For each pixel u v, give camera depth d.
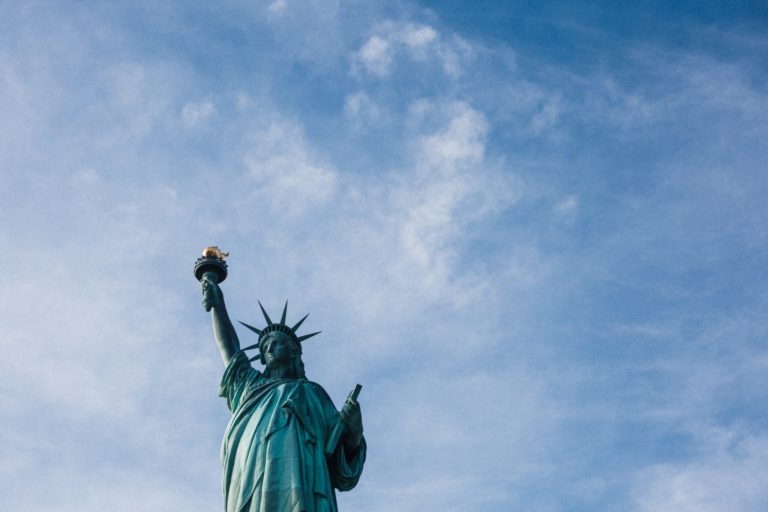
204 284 122.12
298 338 120.06
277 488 101.12
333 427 109.88
